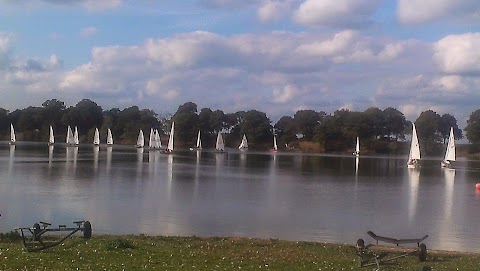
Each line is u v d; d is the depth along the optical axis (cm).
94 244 2523
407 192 7225
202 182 7662
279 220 4344
